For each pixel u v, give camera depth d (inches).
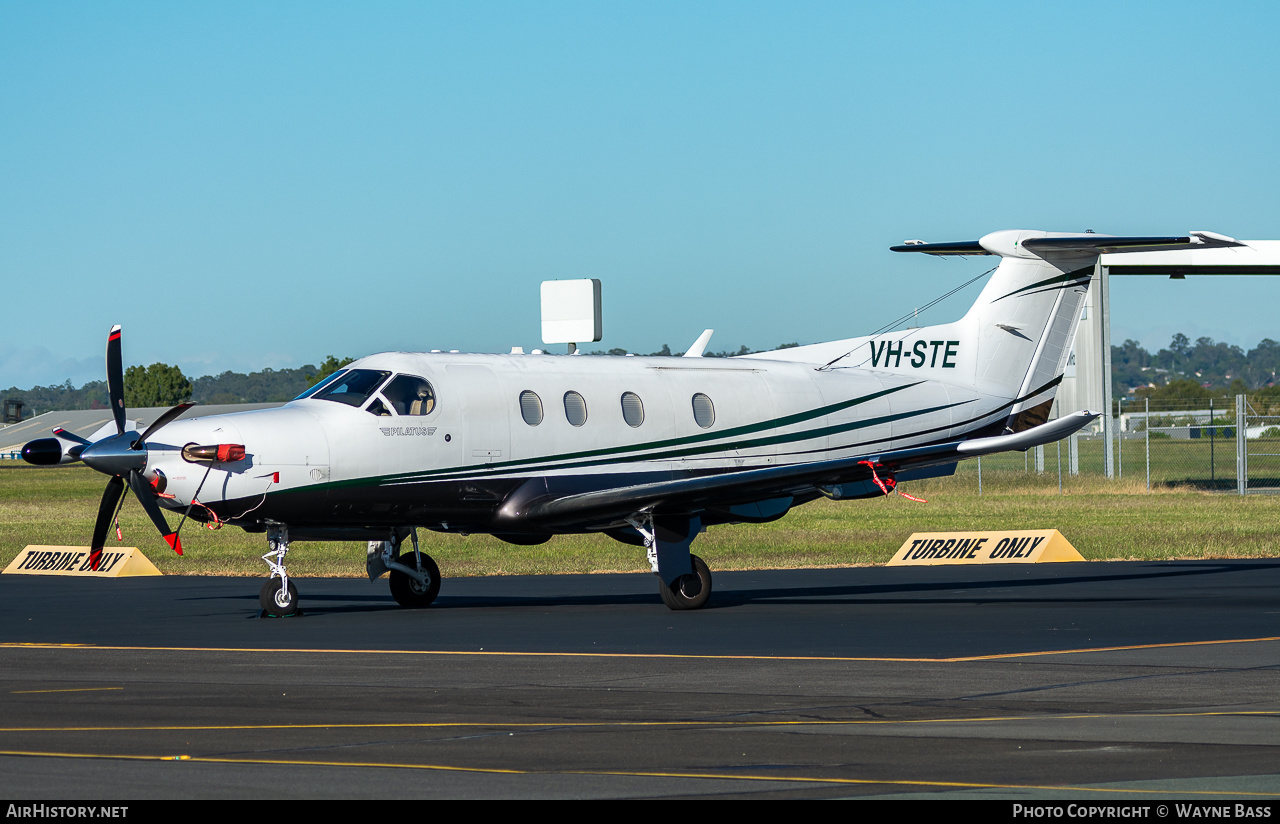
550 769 666.2
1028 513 3324.3
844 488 1777.8
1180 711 823.1
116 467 1481.3
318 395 1605.6
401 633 1328.7
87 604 1715.1
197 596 1836.9
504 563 2349.9
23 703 891.4
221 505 1509.6
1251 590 1688.0
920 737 744.3
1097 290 4448.8
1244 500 3659.0
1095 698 876.0
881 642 1203.2
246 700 898.7
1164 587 1740.9
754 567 2245.3
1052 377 2057.1
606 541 2908.5
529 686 956.6
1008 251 1994.3
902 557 2351.1
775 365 1916.8
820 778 642.8
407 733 767.1
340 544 3014.3
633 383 1774.1
